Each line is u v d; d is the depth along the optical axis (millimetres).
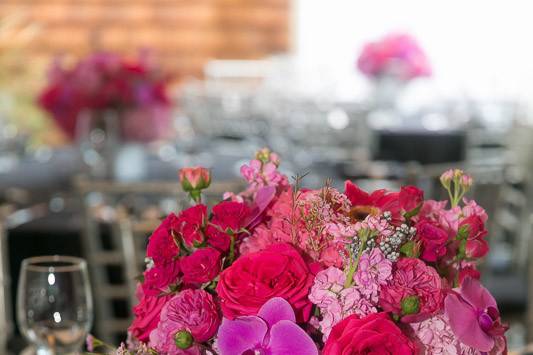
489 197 3469
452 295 1029
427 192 3680
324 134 7164
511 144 6191
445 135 6281
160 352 1049
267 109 9023
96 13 11930
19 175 4305
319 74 10328
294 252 1023
